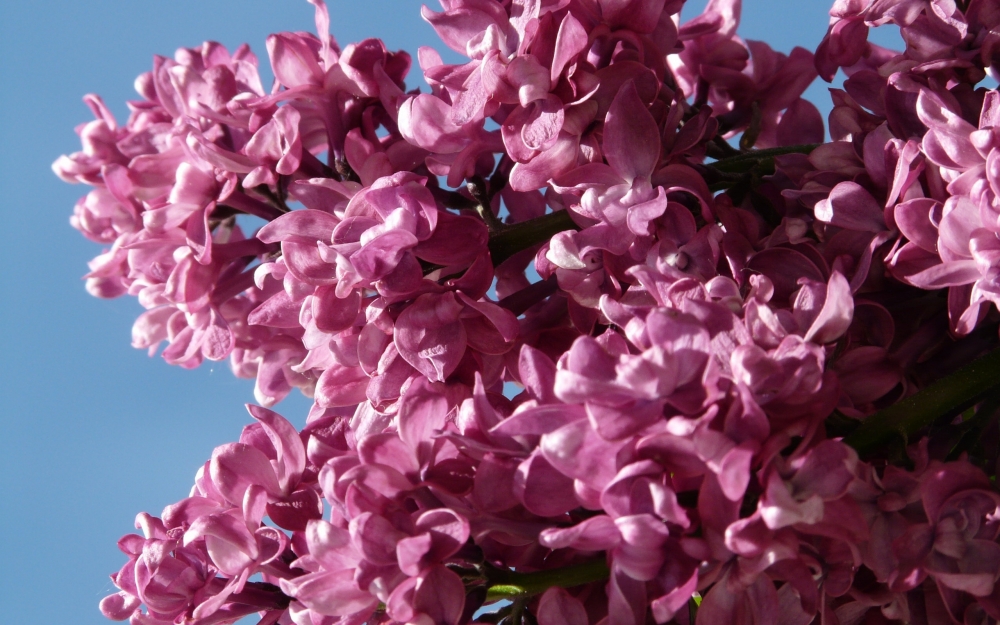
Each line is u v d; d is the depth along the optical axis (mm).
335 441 263
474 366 260
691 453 217
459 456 238
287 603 253
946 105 251
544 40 251
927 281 237
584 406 220
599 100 255
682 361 219
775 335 227
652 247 253
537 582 238
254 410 256
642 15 257
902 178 242
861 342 253
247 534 246
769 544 216
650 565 220
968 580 221
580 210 256
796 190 260
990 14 262
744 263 254
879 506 228
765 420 216
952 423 253
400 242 254
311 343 262
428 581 227
